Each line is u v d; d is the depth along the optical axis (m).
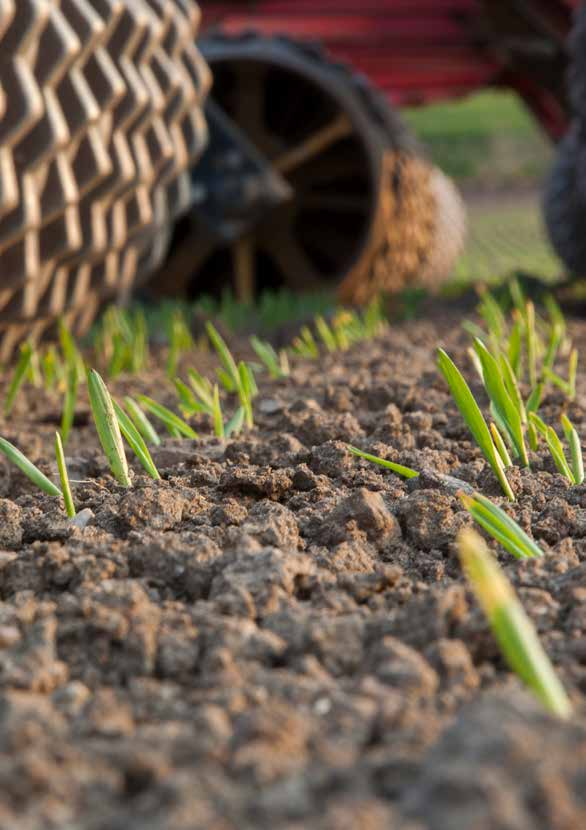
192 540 0.89
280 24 2.79
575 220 2.02
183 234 2.40
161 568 0.87
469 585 0.86
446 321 1.67
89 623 0.82
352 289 2.34
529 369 1.16
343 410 1.12
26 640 0.82
